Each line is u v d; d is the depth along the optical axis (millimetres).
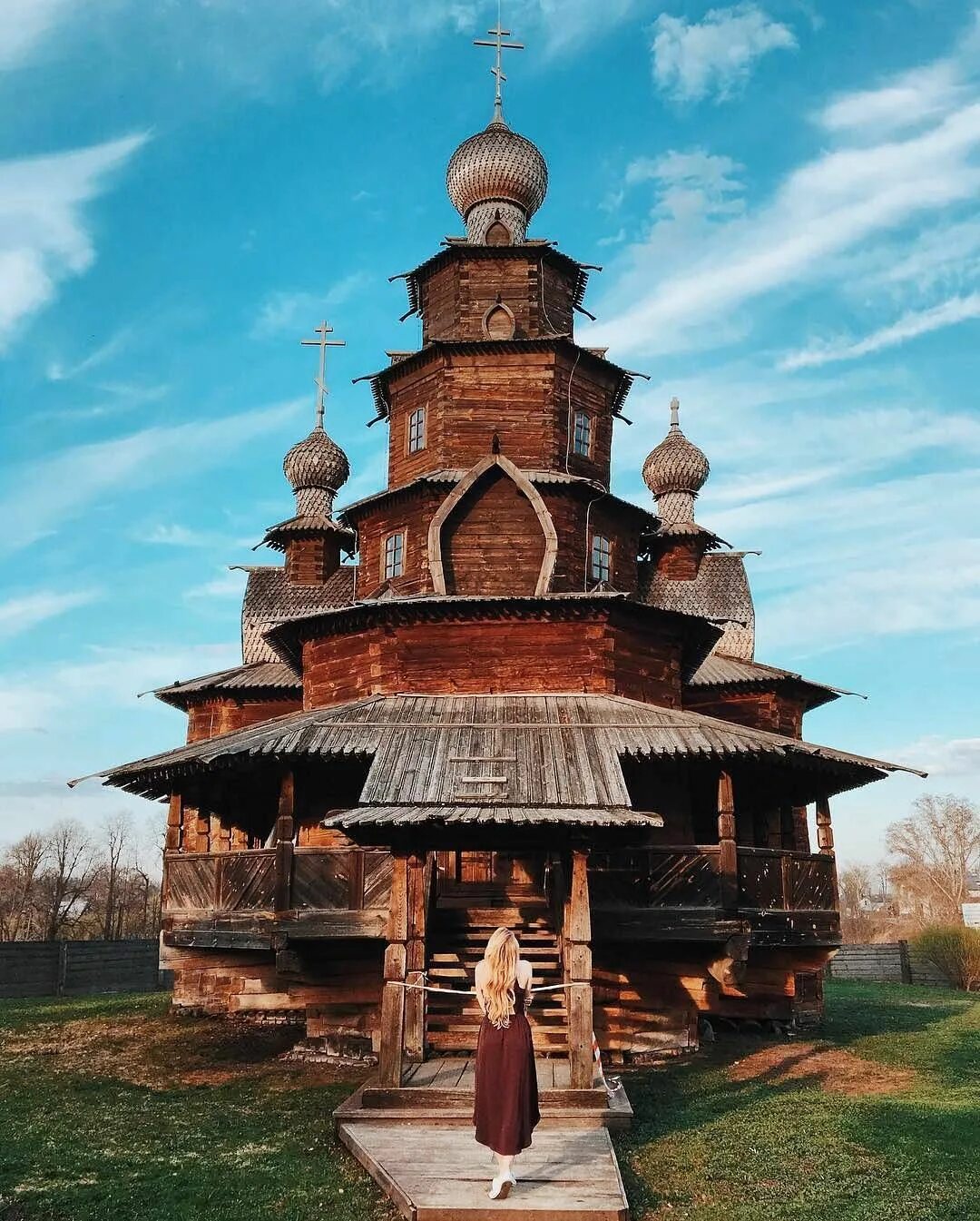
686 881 15984
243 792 20828
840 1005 27547
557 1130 10922
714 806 22250
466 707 17828
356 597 23156
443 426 22375
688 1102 13430
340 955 16797
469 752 15922
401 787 14766
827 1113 12570
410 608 18781
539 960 15906
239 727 25594
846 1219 8641
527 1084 8953
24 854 62344
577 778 15023
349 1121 11211
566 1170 9453
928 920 66875
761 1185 9578
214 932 16797
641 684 19297
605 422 23734
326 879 15875
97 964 31641
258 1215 8812
